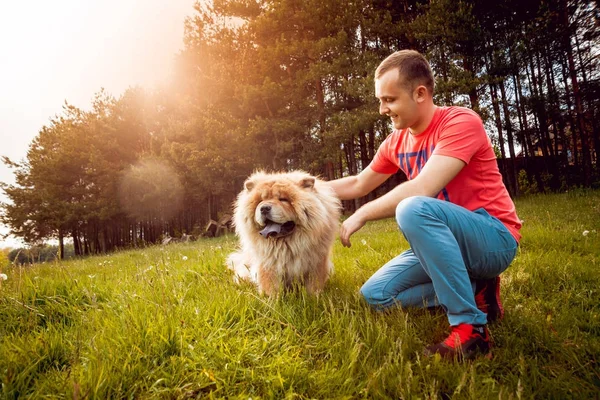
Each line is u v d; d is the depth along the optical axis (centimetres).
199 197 2261
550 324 219
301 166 1653
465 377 153
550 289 289
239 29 1748
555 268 325
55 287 317
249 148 1666
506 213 226
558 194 1273
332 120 1425
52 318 271
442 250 198
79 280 345
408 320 237
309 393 165
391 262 269
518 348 199
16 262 494
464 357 182
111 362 173
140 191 2394
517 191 1524
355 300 260
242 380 173
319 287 307
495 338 213
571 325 223
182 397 158
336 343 195
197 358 179
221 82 1727
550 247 418
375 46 1630
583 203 855
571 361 182
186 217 2955
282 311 242
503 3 1438
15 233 2502
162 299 246
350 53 1491
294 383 169
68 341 210
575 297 266
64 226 2431
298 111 1653
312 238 310
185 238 1919
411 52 228
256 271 330
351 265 406
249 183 346
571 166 1631
